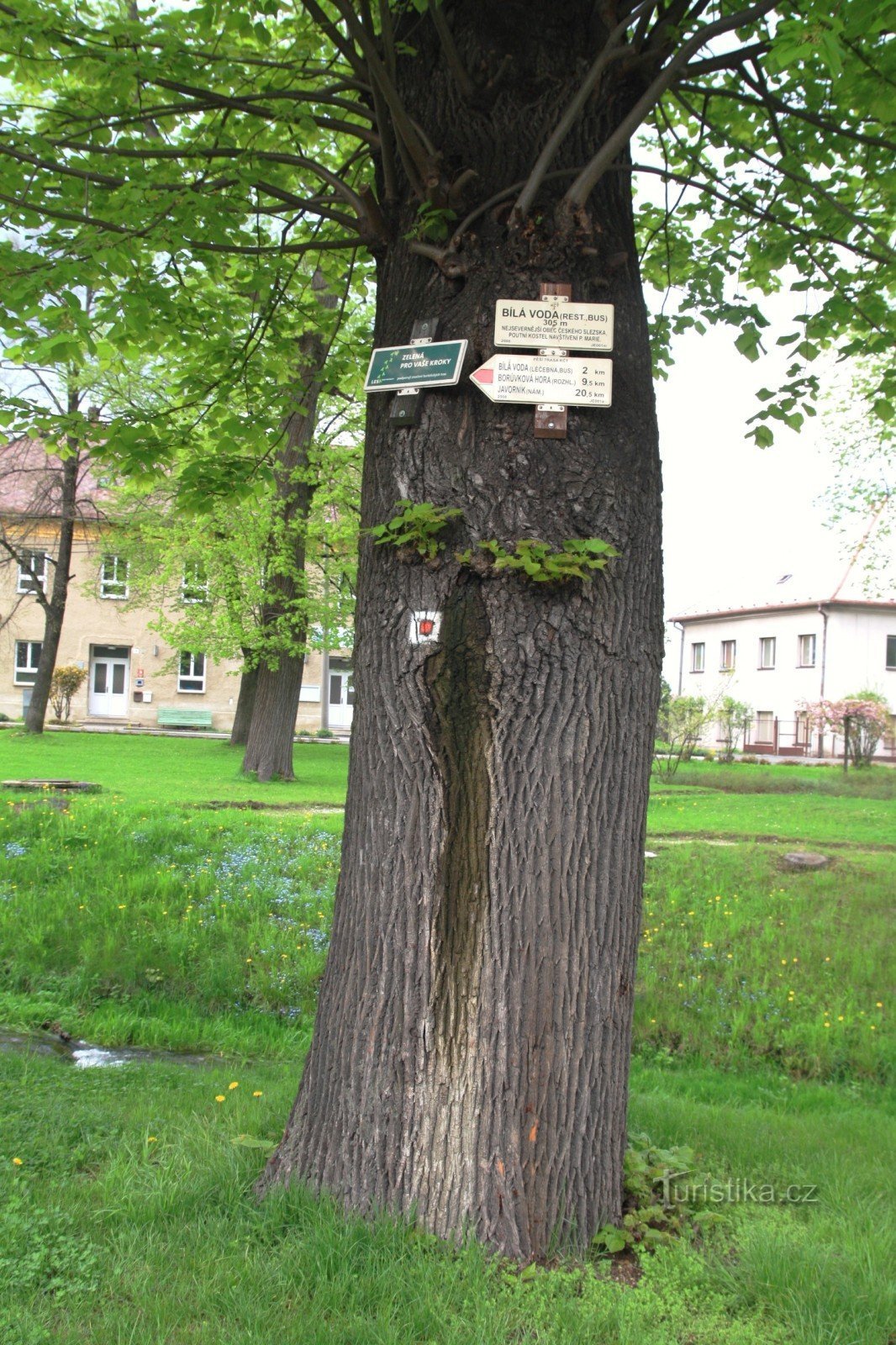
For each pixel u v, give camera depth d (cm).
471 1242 330
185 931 948
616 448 377
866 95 485
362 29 375
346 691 4003
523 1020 348
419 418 377
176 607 2297
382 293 416
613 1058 364
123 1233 336
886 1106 737
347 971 369
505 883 352
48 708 3756
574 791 359
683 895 1129
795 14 418
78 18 548
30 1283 309
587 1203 351
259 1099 527
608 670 368
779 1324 305
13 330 548
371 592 384
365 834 372
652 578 386
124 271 501
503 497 365
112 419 619
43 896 1011
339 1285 306
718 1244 356
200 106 497
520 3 396
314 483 2034
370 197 417
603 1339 294
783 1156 491
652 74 416
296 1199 350
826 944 998
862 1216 398
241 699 2789
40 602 2898
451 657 362
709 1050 836
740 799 2052
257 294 606
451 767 359
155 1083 594
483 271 379
